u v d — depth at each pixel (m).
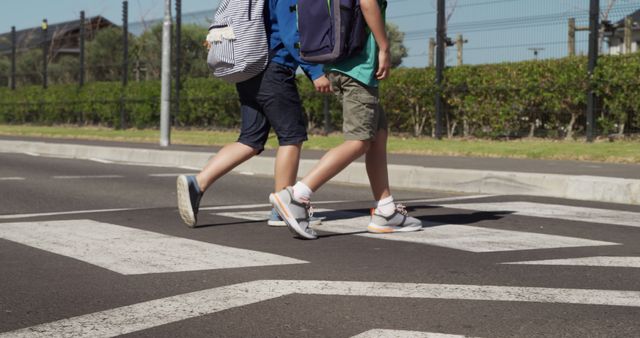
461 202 8.01
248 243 5.38
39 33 37.66
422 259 4.80
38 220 6.55
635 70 14.94
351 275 4.34
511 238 5.59
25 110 31.62
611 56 15.26
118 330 3.36
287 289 4.01
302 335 3.27
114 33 35.88
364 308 3.66
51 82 33.28
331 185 9.98
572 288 4.04
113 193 8.74
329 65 5.53
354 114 5.49
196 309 3.66
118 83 26.84
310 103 20.72
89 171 11.79
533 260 4.76
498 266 4.59
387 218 5.84
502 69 16.91
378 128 5.74
